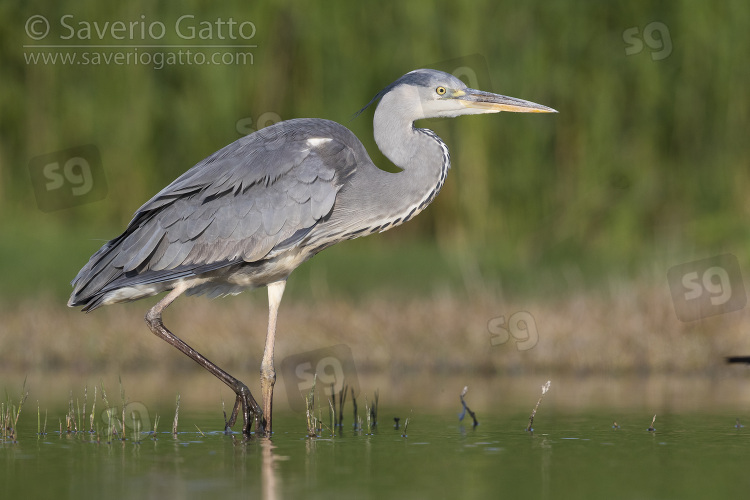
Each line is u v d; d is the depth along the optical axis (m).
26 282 17.17
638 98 21.03
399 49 20.27
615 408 10.10
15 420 9.02
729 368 13.34
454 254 19.75
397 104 9.97
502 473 6.99
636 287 16.30
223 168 9.40
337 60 20.50
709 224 20.23
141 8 19.86
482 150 20.56
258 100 20.44
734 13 20.66
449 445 8.14
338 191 9.61
